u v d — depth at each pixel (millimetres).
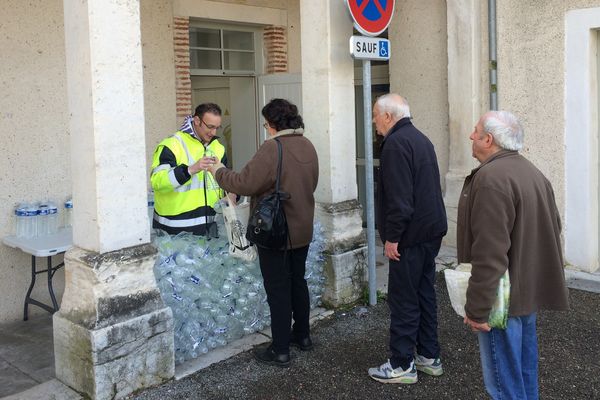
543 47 6215
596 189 6285
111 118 3557
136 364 3734
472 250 2920
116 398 3648
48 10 5195
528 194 2916
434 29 7008
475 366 4184
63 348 3754
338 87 5113
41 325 5105
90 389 3600
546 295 3047
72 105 3615
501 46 6461
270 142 3924
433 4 6980
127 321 3664
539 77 6281
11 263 5148
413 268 3797
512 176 2895
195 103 7074
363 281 5441
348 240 5281
